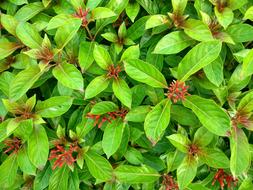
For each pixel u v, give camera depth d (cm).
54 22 39
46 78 41
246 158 37
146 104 42
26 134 38
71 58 42
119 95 38
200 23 38
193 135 41
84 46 40
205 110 36
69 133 42
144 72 38
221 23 38
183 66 37
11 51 41
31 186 46
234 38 40
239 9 41
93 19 40
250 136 43
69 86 37
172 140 38
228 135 36
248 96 38
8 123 39
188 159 39
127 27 46
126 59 38
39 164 38
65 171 42
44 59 39
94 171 40
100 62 39
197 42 39
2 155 45
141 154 42
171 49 38
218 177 42
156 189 44
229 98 40
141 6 45
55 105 39
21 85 37
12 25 41
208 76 37
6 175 41
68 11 43
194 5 40
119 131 39
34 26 41
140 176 41
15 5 44
